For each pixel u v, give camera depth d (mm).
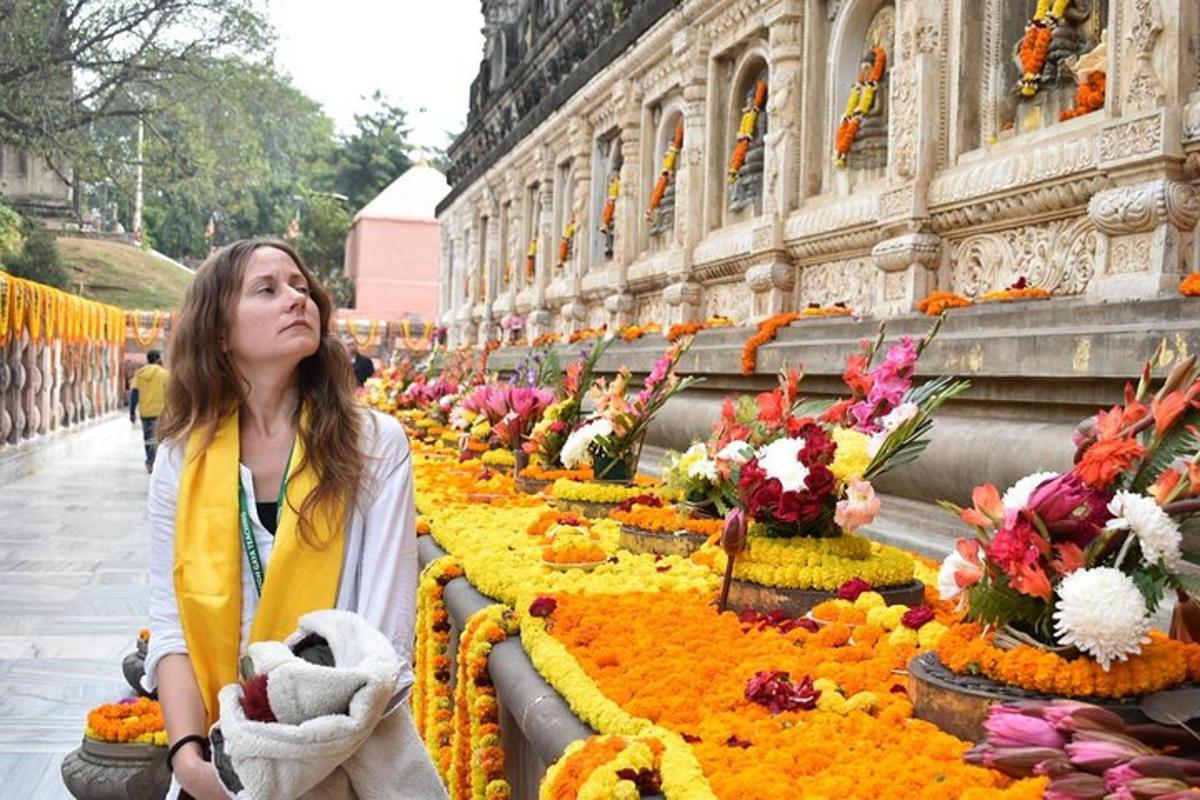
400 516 2273
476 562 3883
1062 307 4809
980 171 6168
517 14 22250
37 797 4223
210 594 2154
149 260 42969
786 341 7199
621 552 4191
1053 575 2240
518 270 17844
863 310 7547
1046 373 4289
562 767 2064
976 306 5602
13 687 5590
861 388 3701
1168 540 2088
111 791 3754
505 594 3504
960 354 4852
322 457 2213
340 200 48719
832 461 3348
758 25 9180
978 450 4578
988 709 2096
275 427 2303
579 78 13820
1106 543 2189
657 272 11141
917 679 2301
